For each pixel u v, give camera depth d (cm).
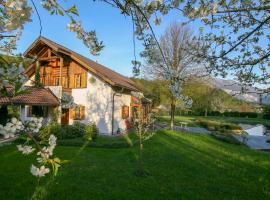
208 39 468
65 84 2027
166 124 3130
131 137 1662
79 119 1962
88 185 681
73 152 1130
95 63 2570
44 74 2069
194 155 1186
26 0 159
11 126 184
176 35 1658
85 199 582
